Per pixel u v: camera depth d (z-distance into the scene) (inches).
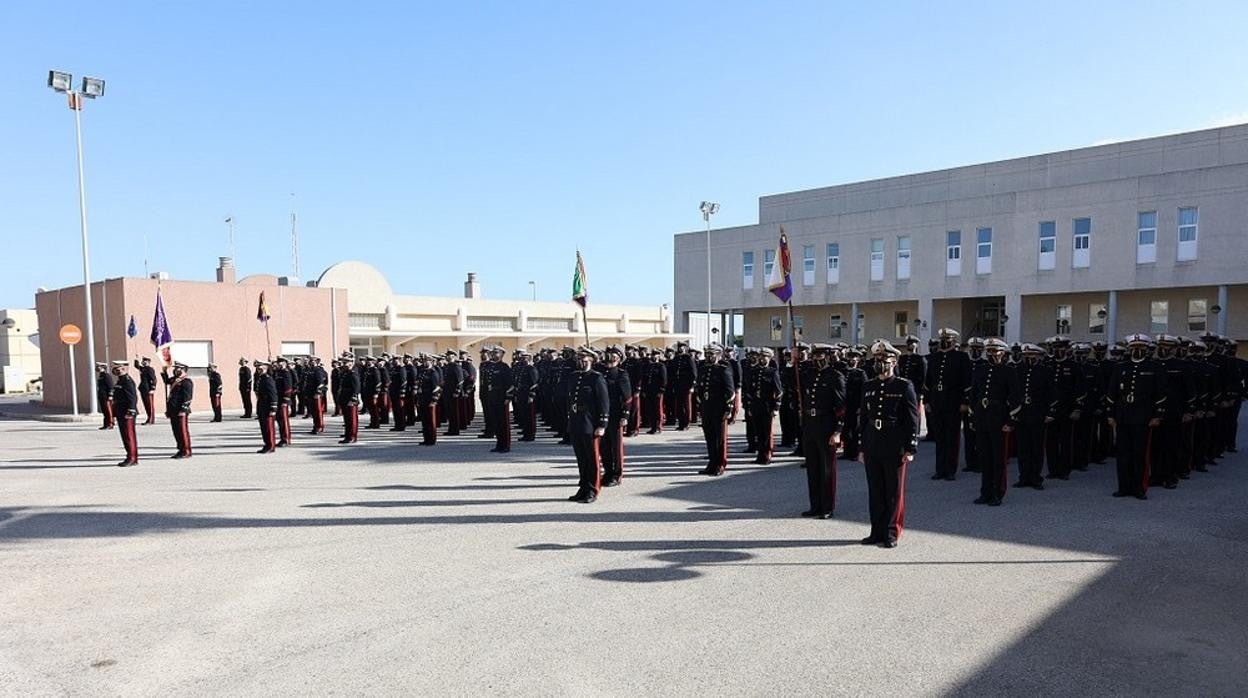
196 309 1079.6
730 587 256.5
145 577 272.8
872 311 1836.9
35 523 357.4
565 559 290.4
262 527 344.8
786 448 611.2
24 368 1947.6
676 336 2114.9
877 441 308.3
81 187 1013.8
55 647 211.2
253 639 215.2
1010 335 1561.3
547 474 490.9
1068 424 463.5
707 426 486.0
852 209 2000.5
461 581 264.4
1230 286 1382.9
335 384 889.5
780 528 339.3
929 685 183.9
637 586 258.1
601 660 198.7
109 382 871.1
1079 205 1477.6
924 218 1676.9
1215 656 200.1
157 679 190.5
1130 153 1606.8
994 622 224.2
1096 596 246.1
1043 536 323.6
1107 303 1513.3
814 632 217.0
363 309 1529.3
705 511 374.6
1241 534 325.7
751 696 178.5
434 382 665.6
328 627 223.5
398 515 367.6
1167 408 421.7
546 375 768.3
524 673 191.3
